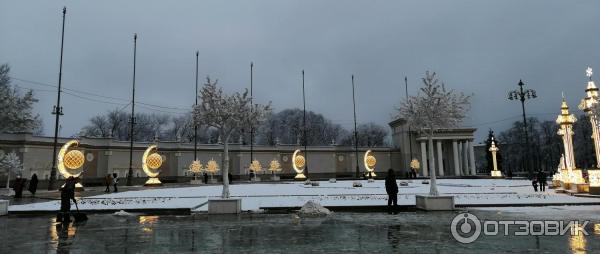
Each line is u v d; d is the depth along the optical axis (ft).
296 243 33.50
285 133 378.73
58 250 31.27
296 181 189.88
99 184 180.55
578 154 250.57
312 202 56.54
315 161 256.11
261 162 234.58
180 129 364.99
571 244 32.48
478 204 63.82
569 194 84.69
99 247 32.40
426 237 36.09
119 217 54.54
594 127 84.48
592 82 86.17
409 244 32.68
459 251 29.73
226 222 48.01
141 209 61.11
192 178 206.90
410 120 68.85
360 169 269.44
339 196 83.61
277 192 99.35
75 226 45.42
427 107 66.90
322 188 118.11
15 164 96.12
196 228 42.96
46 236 38.24
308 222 47.44
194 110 65.67
